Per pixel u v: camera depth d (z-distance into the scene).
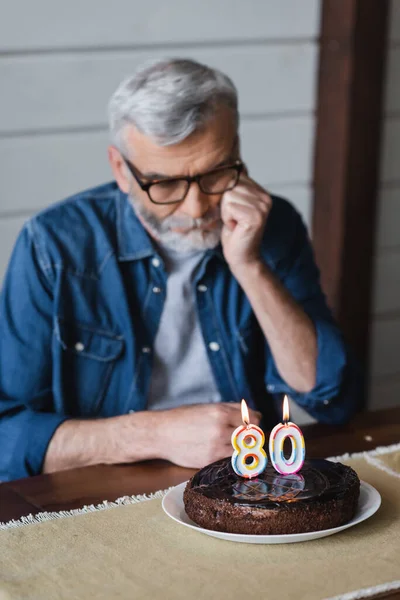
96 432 1.43
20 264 1.73
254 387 1.85
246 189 1.64
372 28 2.78
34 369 1.67
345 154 2.87
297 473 1.13
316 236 3.03
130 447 1.39
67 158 2.62
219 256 1.79
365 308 3.11
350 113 2.83
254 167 2.89
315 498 1.05
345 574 0.97
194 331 1.80
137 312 1.76
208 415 1.38
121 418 1.44
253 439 1.12
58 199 2.64
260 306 1.68
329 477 1.11
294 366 1.68
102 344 1.73
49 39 2.50
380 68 2.84
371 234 3.02
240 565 1.00
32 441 1.47
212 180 1.61
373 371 3.32
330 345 1.69
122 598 0.94
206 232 1.65
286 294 1.69
